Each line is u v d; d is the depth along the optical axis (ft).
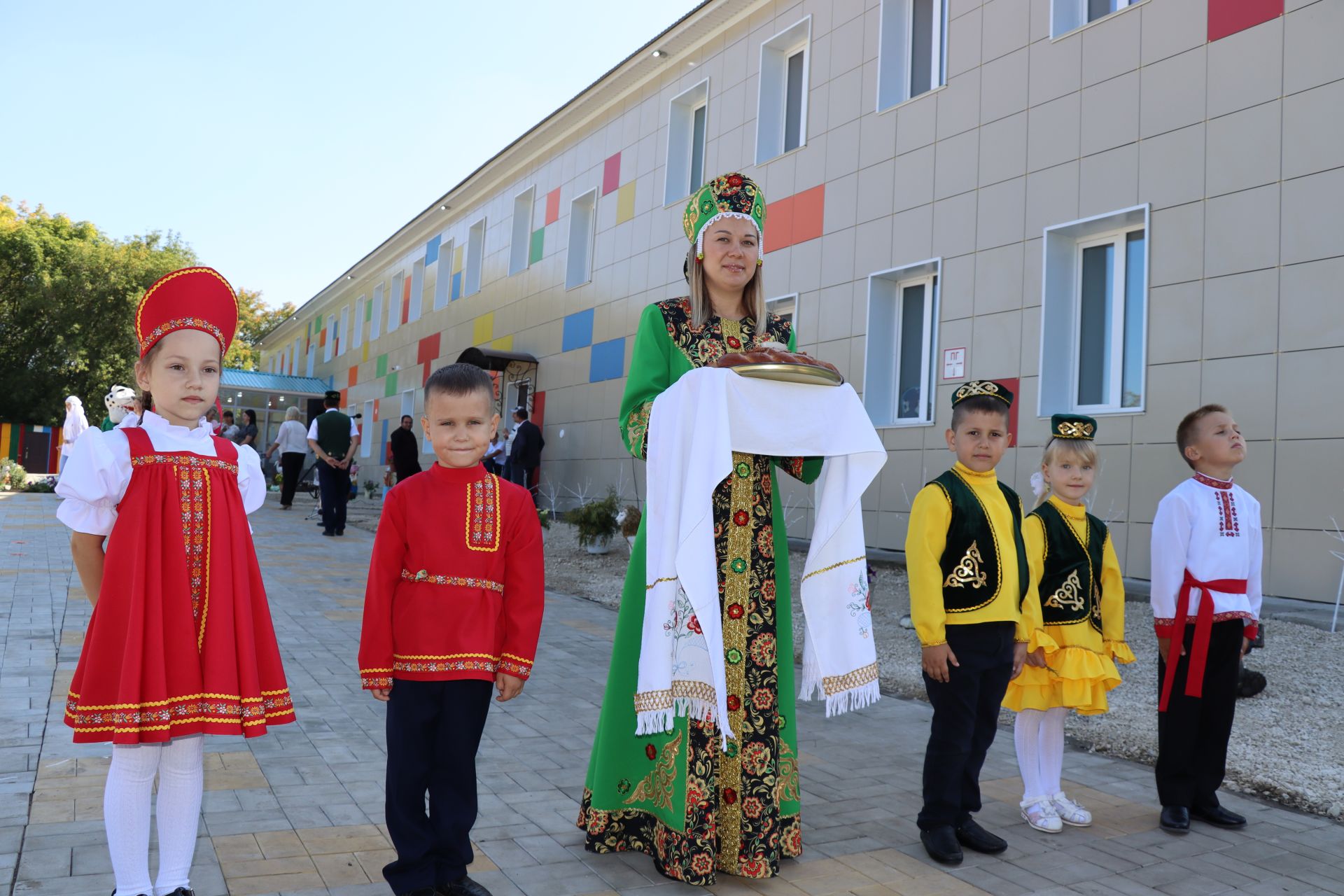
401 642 8.32
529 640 8.65
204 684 7.77
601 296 52.65
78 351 106.52
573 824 10.69
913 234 33.01
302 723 14.15
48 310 106.63
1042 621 11.48
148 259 111.65
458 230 74.59
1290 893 9.53
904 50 35.17
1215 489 12.04
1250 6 23.79
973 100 31.19
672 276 46.60
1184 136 25.07
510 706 16.14
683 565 8.68
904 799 12.26
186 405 8.16
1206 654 11.42
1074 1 28.96
